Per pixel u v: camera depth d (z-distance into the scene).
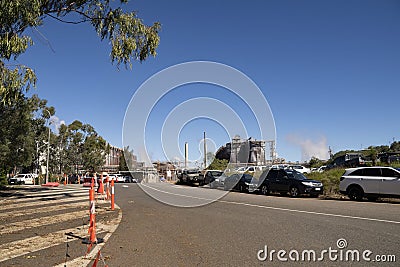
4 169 31.94
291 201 18.20
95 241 8.38
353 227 9.88
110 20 13.95
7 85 11.28
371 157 34.09
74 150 53.47
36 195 22.09
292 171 22.41
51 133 48.66
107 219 11.99
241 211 13.91
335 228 9.76
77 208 15.05
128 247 7.86
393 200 18.25
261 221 11.26
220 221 11.38
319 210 13.93
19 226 10.59
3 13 10.66
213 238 8.70
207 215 12.84
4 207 15.38
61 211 14.02
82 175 52.41
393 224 10.32
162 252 7.38
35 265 6.54
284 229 9.75
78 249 7.74
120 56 14.10
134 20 14.19
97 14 14.04
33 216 12.63
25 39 11.48
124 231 9.77
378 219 11.31
